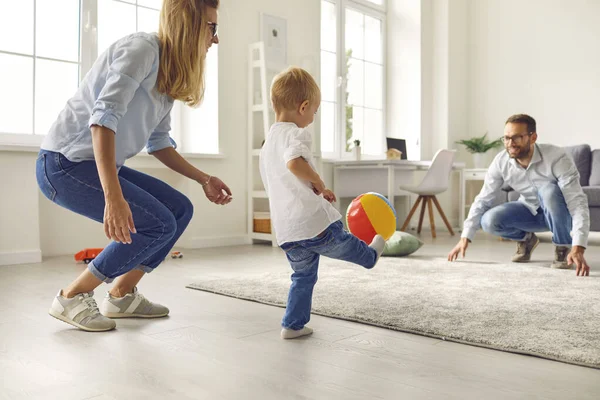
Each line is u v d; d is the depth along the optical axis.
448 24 6.48
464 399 1.19
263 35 4.73
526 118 3.07
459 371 1.38
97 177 1.68
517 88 6.55
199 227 4.34
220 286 2.48
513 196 5.07
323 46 5.88
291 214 1.62
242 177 4.64
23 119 3.65
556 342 1.59
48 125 3.76
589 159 5.37
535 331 1.71
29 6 3.66
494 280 2.64
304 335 1.72
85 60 3.90
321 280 2.63
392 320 1.85
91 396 1.19
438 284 2.53
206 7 1.72
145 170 4.17
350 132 6.19
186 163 2.02
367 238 2.39
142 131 1.73
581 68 6.15
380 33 6.57
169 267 3.21
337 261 3.30
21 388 1.24
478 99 6.80
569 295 2.27
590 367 1.41
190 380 1.30
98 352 1.52
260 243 4.66
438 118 6.54
